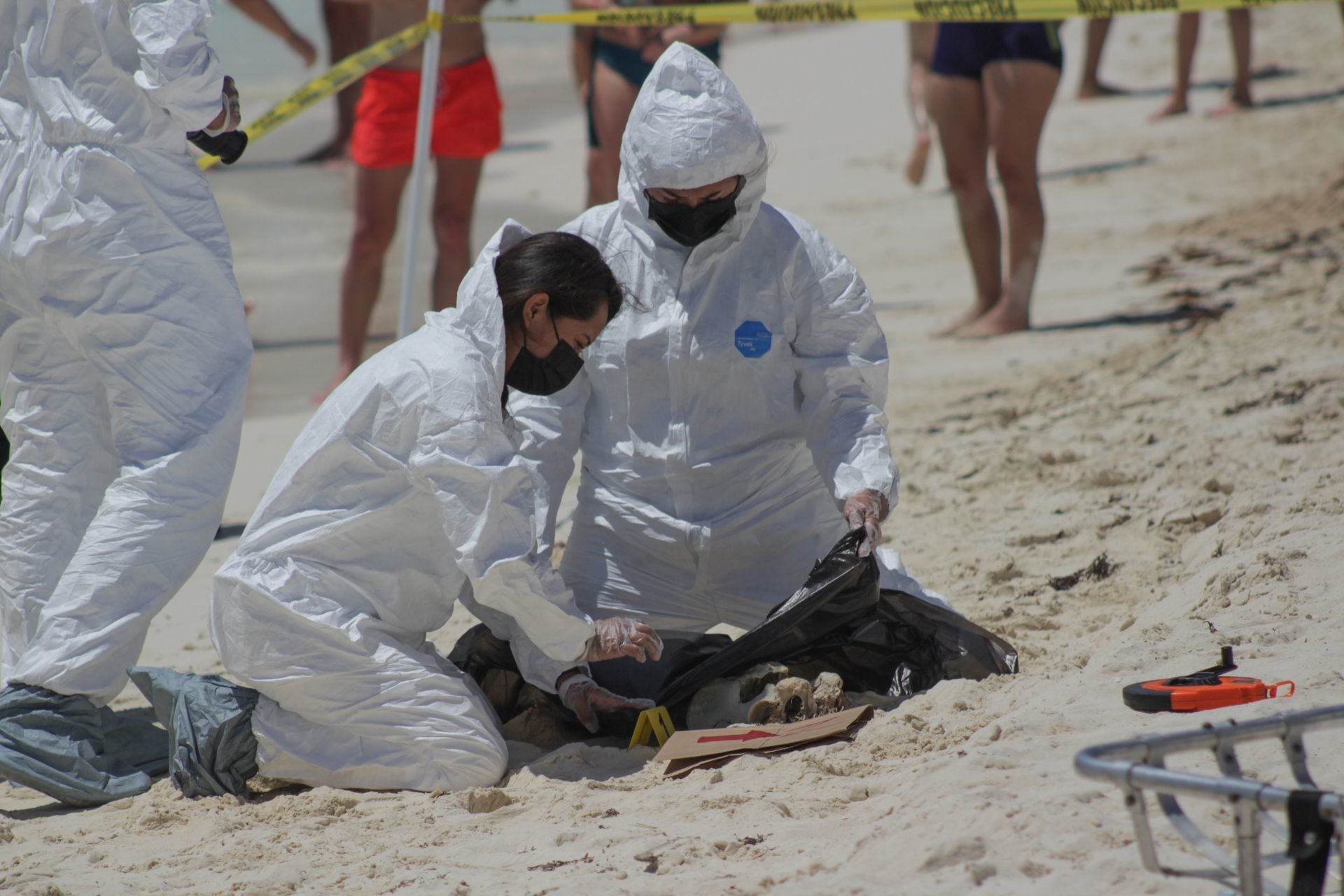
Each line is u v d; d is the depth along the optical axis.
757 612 16.31
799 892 10.10
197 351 15.88
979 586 19.27
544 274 13.80
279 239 50.94
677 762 13.85
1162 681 13.07
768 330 15.64
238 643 14.07
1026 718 12.88
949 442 26.30
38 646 15.02
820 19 26.33
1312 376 25.98
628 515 16.14
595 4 33.78
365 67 26.84
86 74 15.59
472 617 21.05
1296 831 7.91
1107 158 54.47
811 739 13.84
